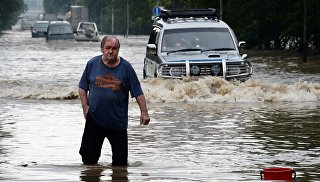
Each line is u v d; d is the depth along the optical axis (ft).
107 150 70.95
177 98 117.29
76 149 71.36
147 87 121.70
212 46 133.28
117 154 62.08
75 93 124.06
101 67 62.64
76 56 273.54
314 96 119.03
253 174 56.80
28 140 77.20
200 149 71.10
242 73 128.06
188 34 134.51
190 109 106.22
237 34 314.35
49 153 69.00
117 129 62.23
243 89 119.44
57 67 208.44
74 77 169.48
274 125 88.53
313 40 262.67
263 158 65.67
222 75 126.72
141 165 62.13
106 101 62.13
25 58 257.14
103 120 62.13
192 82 119.75
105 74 62.39
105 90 62.13
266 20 307.58
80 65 218.38
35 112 103.19
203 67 126.41
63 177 55.36
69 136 80.12
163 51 132.67
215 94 118.62
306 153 68.33
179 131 83.71
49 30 428.97
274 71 184.03
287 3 289.12
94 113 62.18
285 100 117.70
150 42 145.38
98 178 55.11
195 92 118.42
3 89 130.72
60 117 97.35
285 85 121.90
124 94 62.64
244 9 306.96
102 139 62.95
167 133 82.07
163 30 134.92
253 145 73.41
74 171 58.39
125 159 62.23
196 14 145.48
